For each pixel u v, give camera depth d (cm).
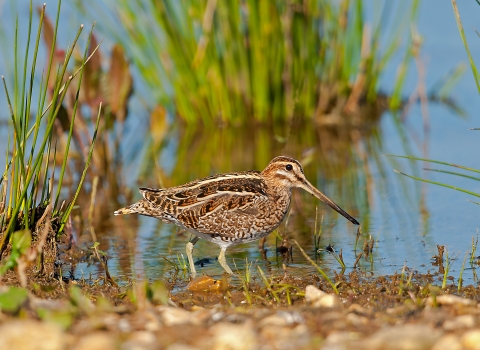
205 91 1917
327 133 1853
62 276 1046
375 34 1925
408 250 1133
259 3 1827
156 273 1071
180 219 1122
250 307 876
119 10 1845
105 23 1844
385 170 1577
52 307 741
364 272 1038
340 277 1008
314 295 873
